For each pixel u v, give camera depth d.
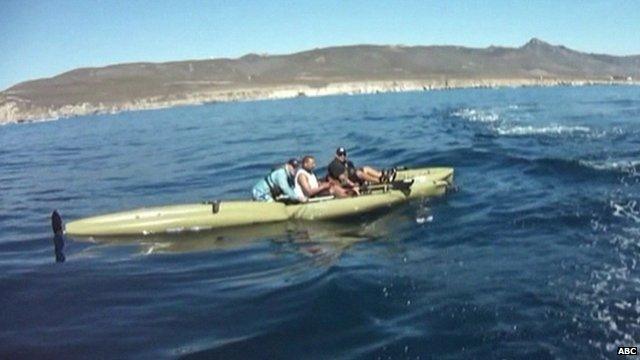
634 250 10.16
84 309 8.92
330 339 7.41
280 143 30.50
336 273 9.66
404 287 9.00
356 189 14.26
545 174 17.22
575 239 10.99
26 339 7.91
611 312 7.79
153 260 11.32
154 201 17.22
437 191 15.30
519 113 42.03
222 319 8.21
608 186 15.02
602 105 48.12
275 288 9.32
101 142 39.72
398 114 48.19
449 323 7.70
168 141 36.28
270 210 13.48
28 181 23.16
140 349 7.41
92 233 13.05
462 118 39.22
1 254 12.30
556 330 7.38
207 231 13.05
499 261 10.07
